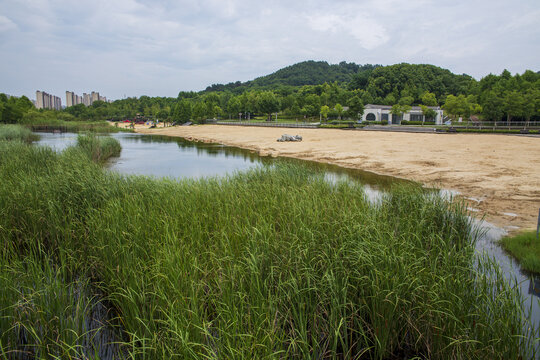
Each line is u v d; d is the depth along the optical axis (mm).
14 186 8227
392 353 3936
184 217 6215
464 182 13102
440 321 3768
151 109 121438
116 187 8250
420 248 5035
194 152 27719
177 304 3771
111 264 4977
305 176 10883
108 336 4145
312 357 3609
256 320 3529
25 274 4496
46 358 3611
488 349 3439
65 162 12250
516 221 8477
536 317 4438
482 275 4242
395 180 14297
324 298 4016
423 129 44781
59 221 6492
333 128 51500
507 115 54969
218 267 4664
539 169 15023
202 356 3320
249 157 23844
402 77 114062
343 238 5059
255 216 6277
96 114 112562
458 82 121750
